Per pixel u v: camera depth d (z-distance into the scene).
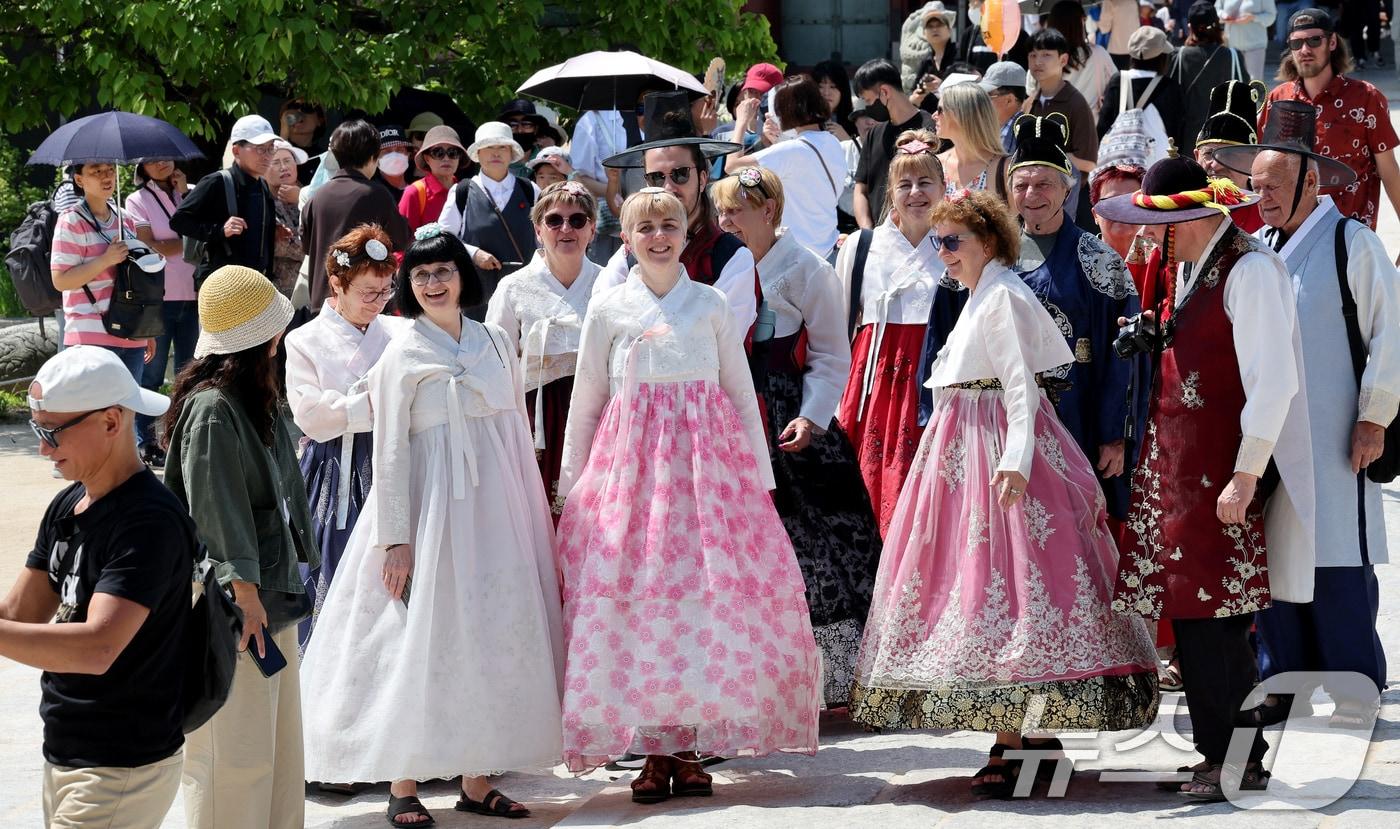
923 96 16.61
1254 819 6.17
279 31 16.73
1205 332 6.50
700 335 7.21
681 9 19.03
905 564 6.99
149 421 14.22
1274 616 7.39
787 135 12.16
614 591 7.00
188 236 13.59
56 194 13.77
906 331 8.77
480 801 7.25
